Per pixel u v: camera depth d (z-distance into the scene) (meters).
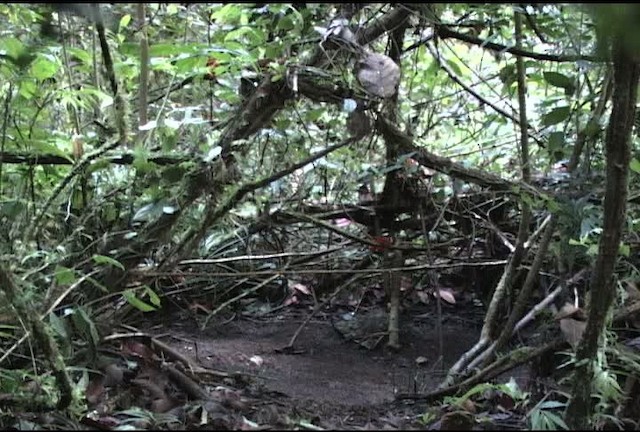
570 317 1.85
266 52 2.12
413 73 2.98
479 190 2.65
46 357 1.58
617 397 1.57
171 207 1.96
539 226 2.30
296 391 2.05
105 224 2.12
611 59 1.44
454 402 1.69
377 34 2.16
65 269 1.72
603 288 1.45
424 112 3.01
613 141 1.40
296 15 2.04
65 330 1.82
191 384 1.84
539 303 2.24
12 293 1.57
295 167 1.97
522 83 2.15
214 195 2.00
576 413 1.50
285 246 2.91
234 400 1.78
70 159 2.19
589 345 1.48
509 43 2.34
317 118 2.36
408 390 2.09
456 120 3.00
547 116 2.12
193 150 2.08
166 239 2.05
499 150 3.26
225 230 2.56
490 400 1.78
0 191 2.23
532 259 2.42
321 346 2.57
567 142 2.37
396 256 2.60
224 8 2.07
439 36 2.36
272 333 2.69
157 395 1.78
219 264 2.50
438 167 2.17
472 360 2.04
